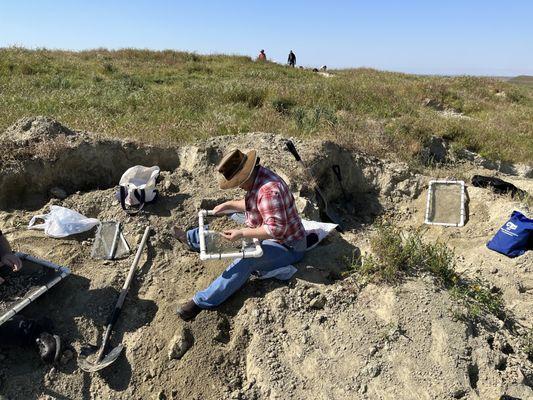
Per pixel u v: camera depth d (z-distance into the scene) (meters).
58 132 5.34
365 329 3.50
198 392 3.26
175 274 4.03
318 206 5.46
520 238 4.59
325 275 4.02
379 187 6.26
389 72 21.25
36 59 12.70
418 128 8.02
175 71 13.88
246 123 7.54
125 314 3.68
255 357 3.40
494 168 8.13
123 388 3.29
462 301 3.74
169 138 6.19
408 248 4.01
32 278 3.70
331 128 7.32
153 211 4.63
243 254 3.58
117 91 9.66
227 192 4.97
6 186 4.73
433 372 3.24
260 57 20.41
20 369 3.29
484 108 12.95
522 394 3.19
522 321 3.95
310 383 3.24
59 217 4.36
